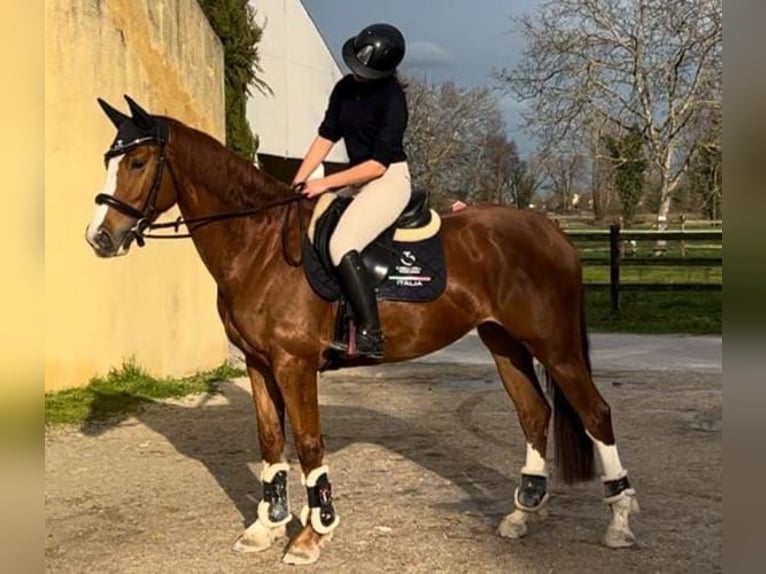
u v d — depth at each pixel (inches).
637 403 359.6
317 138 198.2
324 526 188.4
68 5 358.3
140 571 186.1
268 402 197.2
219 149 187.6
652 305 685.9
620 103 1144.2
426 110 1684.3
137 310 398.3
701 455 274.2
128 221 179.6
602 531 204.1
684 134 1125.7
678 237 658.8
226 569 186.2
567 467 201.9
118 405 350.6
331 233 185.3
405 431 313.7
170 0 419.8
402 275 189.3
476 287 194.9
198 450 292.2
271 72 628.4
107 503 234.7
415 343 193.5
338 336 187.0
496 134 1895.9
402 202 189.9
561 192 1904.5
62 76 356.2
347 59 185.5
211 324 444.8
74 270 364.8
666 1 1090.7
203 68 447.5
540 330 194.9
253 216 187.6
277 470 198.7
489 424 323.3
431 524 210.7
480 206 207.6
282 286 184.4
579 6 1129.4
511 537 199.8
